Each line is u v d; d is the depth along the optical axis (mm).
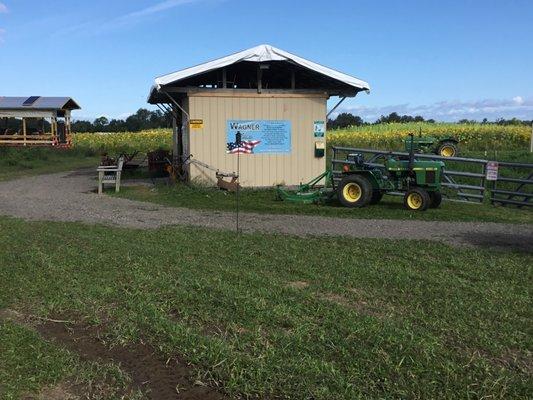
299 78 16734
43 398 3686
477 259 7621
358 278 6520
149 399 3719
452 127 47406
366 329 4773
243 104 15914
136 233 9203
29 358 4230
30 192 15578
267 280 6309
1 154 28391
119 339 4641
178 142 20203
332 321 4977
